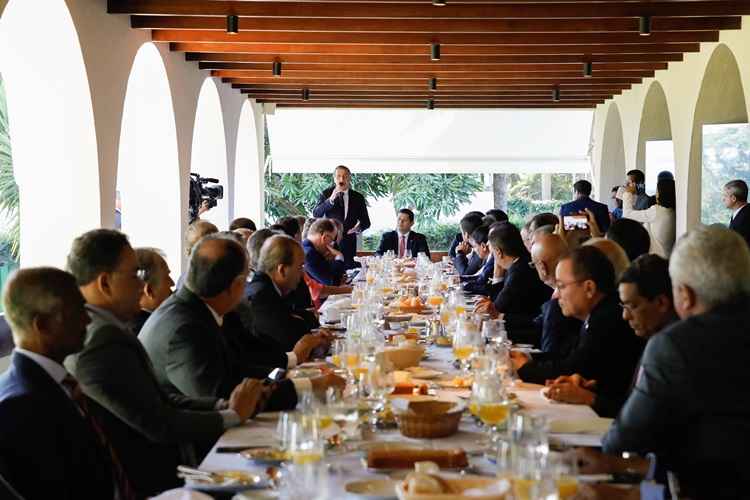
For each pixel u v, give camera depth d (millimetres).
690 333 2357
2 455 2520
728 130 8195
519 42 8305
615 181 13570
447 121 14578
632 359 3635
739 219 7723
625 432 2414
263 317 4781
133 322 3793
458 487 2059
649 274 2943
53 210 6387
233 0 6855
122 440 2920
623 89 11797
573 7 7203
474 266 9664
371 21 7707
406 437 2760
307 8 7051
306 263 7914
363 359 3338
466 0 6711
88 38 6285
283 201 19203
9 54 6141
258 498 2197
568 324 4621
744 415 2311
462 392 3412
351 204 10914
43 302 2582
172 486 3047
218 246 3451
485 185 19578
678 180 9695
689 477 2365
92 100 6340
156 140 8695
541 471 1842
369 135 14562
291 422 2221
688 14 7203
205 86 10492
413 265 10219
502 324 4246
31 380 2578
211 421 2947
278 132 14516
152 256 3840
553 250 4645
